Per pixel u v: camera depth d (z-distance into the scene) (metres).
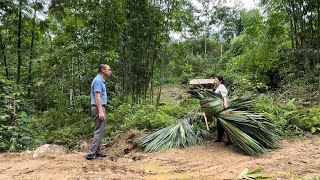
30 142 5.80
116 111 7.05
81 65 7.48
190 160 4.41
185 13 8.95
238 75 12.52
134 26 8.10
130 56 8.25
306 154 4.45
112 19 7.29
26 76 8.72
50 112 7.66
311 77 9.49
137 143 5.26
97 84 4.48
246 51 13.18
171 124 5.93
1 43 8.07
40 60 7.61
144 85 8.78
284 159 4.23
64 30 7.93
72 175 3.78
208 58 22.80
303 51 10.09
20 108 7.04
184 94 14.17
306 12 10.28
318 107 7.20
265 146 4.84
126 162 4.42
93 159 4.54
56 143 5.86
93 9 7.24
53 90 8.52
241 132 4.69
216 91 5.36
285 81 10.95
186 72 19.30
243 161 4.25
